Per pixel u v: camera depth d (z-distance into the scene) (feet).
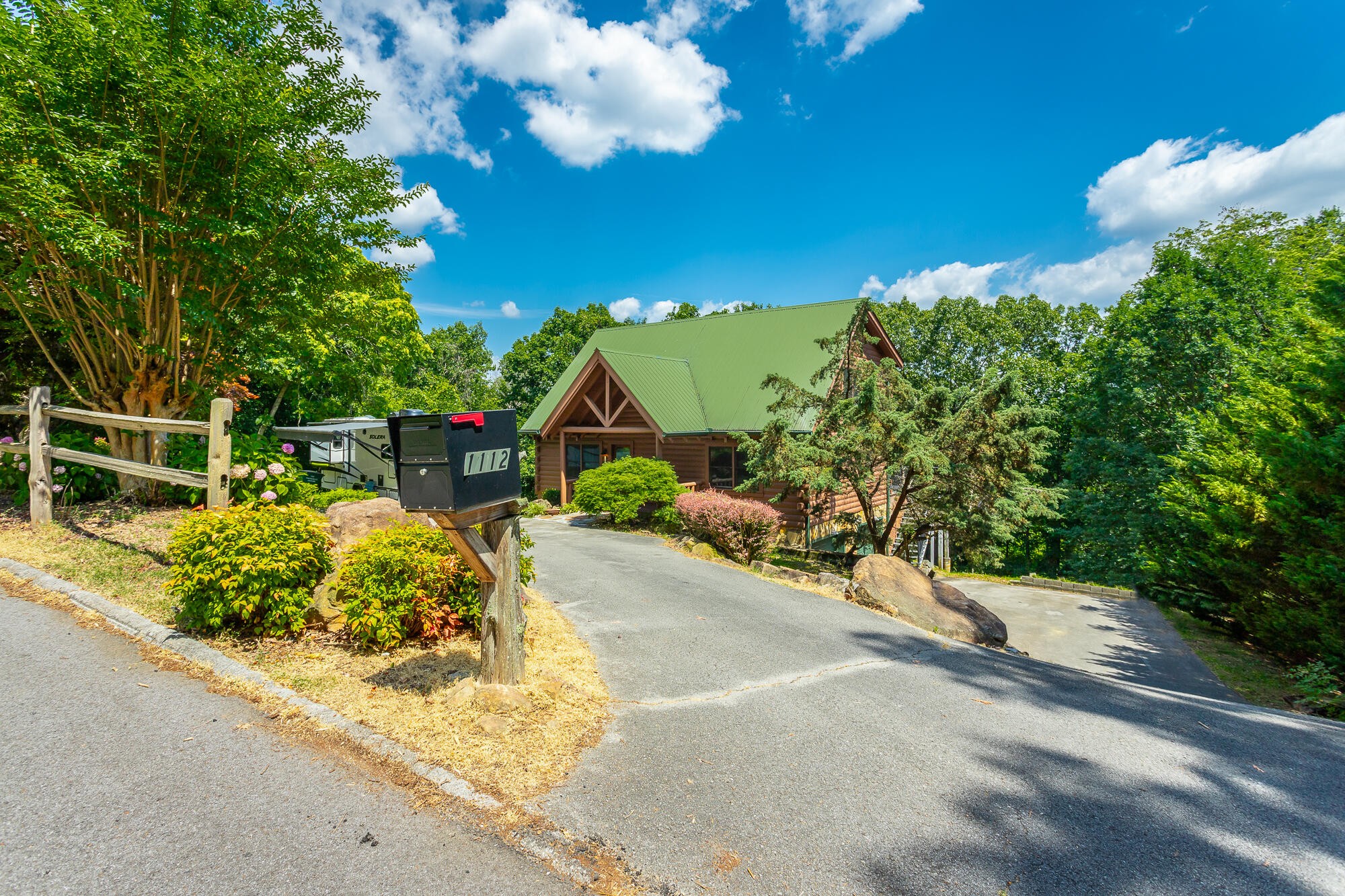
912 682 18.76
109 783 10.36
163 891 8.13
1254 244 70.49
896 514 43.83
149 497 28.12
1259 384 34.47
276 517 17.19
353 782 10.95
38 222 21.98
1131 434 70.64
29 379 35.70
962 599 30.09
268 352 37.32
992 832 11.02
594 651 19.30
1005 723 16.05
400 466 12.25
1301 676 26.02
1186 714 17.74
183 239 26.16
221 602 15.80
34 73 21.97
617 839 10.09
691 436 57.26
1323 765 14.53
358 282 33.40
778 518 38.86
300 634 17.10
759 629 23.11
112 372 29.14
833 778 12.61
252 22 26.99
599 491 48.80
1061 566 84.02
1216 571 33.86
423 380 121.60
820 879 9.46
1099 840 10.98
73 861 8.54
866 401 41.14
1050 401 99.86
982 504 40.27
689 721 14.89
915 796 12.12
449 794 10.80
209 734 12.12
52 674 13.93
